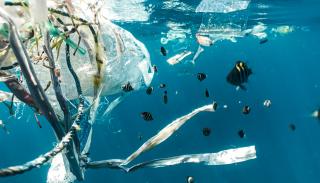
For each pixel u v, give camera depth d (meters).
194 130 52.22
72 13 3.13
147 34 24.20
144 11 16.47
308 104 83.44
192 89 73.56
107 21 3.64
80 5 3.40
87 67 3.26
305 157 73.56
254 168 50.25
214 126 57.09
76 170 2.54
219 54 47.97
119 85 3.53
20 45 2.10
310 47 40.81
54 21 3.04
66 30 2.98
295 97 85.44
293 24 24.23
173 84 70.62
